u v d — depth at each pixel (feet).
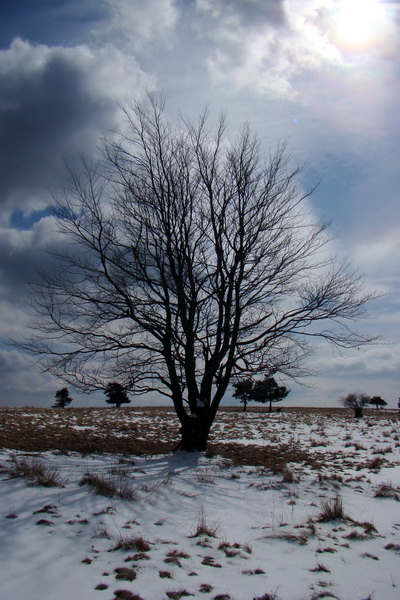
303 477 36.29
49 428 59.47
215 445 52.85
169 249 45.57
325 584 15.88
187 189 47.32
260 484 32.53
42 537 17.87
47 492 24.20
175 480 32.12
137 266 46.26
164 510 24.11
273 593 14.75
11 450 37.88
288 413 128.36
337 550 19.69
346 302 46.47
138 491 27.17
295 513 25.67
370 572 17.30
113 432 62.64
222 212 46.75
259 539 20.68
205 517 23.62
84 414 96.07
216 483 32.48
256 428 81.15
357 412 114.73
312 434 73.36
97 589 13.92
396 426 86.38
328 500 28.86
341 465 43.86
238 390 56.39
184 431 45.52
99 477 28.22
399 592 15.49
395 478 37.78
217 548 18.88
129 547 17.51
